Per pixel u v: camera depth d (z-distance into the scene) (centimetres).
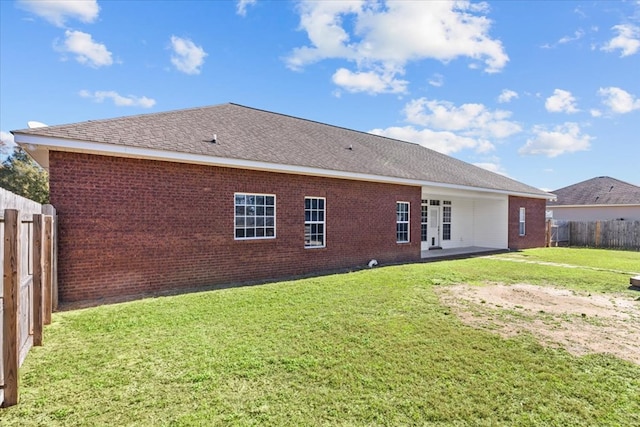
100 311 589
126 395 314
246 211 905
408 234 1339
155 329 493
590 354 416
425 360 391
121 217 718
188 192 802
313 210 1048
